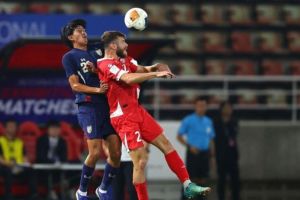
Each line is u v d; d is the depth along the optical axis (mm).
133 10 36969
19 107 57469
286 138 69500
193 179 59688
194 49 75688
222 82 73938
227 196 65250
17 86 57000
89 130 37812
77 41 38312
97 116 37719
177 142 65125
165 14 76312
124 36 36906
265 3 77625
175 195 64938
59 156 56656
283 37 77062
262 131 69438
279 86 74938
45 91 57312
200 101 59688
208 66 75375
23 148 56562
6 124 56688
